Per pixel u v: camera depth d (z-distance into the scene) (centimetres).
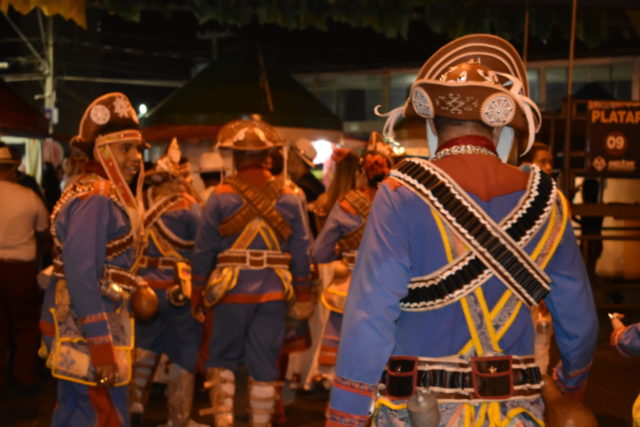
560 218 209
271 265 464
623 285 1061
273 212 464
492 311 202
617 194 1291
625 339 284
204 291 471
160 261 513
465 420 199
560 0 691
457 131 213
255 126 464
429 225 201
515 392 202
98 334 336
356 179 566
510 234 202
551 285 211
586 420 206
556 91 2003
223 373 467
